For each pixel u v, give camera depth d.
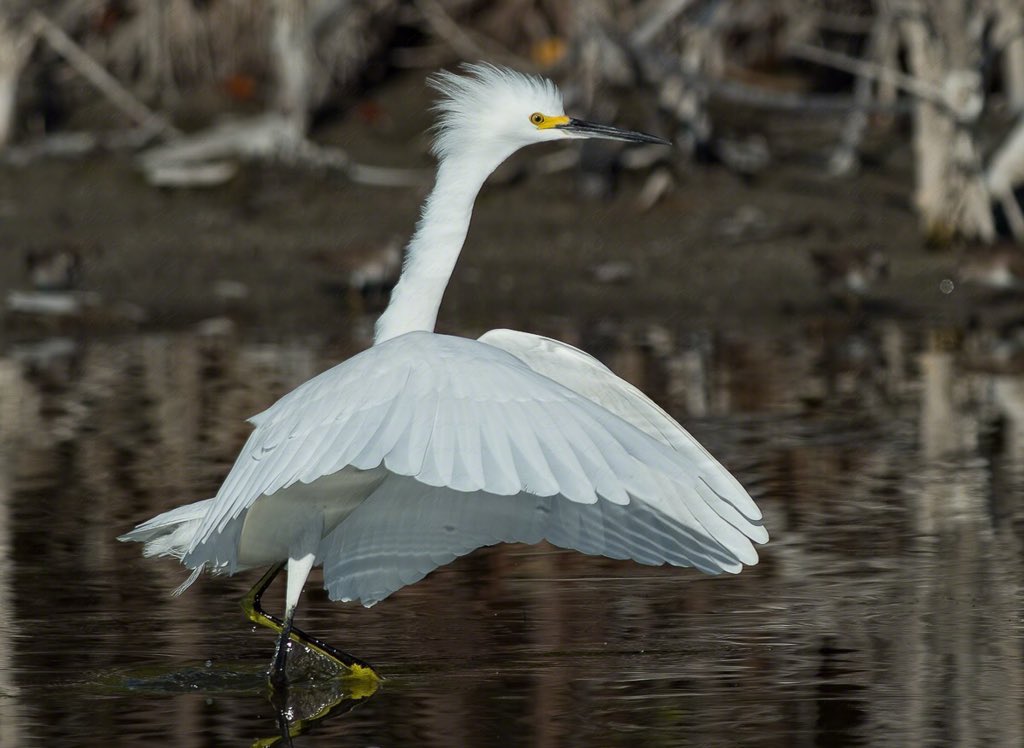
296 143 26.48
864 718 7.50
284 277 23.17
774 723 7.45
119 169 26.28
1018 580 10.01
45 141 27.22
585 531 6.89
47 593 9.96
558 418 5.77
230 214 24.88
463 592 10.03
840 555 10.69
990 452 14.12
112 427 15.15
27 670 8.48
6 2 26.66
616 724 7.47
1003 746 7.10
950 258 23.97
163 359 19.20
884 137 28.83
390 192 25.84
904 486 12.76
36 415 15.81
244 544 7.93
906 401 16.62
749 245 24.27
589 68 25.73
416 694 8.02
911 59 26.66
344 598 7.75
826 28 31.16
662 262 23.84
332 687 8.12
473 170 8.99
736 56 31.27
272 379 17.53
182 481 12.80
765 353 19.64
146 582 10.27
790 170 27.20
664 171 25.45
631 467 5.66
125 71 29.95
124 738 7.38
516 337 7.47
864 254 22.41
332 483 7.52
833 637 8.86
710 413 15.84
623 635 8.99
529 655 8.66
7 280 22.62
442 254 8.87
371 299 22.70
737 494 6.51
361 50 29.36
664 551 6.65
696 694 7.92
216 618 9.51
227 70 29.89
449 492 7.34
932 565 10.39
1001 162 25.05
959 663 8.37
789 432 14.95
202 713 7.77
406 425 5.91
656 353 19.47
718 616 9.34
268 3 29.47
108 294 22.64
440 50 30.23
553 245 24.19
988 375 18.27
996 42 25.05
